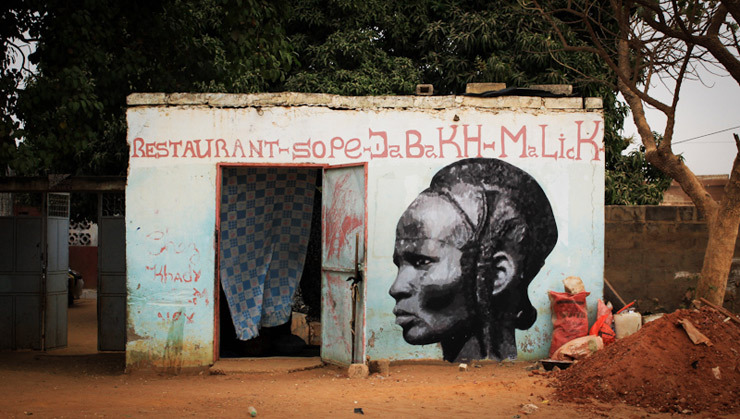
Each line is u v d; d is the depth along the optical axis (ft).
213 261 28.07
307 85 48.49
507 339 28.43
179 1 41.57
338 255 27.20
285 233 32.27
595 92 45.60
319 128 28.53
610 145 47.11
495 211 28.73
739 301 34.63
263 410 19.36
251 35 37.99
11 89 32.65
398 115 28.73
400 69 49.29
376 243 28.40
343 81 48.62
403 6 52.47
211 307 27.99
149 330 27.91
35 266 36.76
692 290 34.24
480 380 24.50
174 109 28.43
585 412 19.11
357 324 25.73
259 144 28.43
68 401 20.83
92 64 37.27
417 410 19.40
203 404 20.29
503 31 48.91
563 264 28.84
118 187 35.32
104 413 18.79
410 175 28.63
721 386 20.43
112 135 48.80
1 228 36.83
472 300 28.45
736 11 24.26
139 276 28.04
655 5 25.50
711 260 27.35
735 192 26.96
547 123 29.09
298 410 19.38
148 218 28.17
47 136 33.96
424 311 28.30
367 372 25.36
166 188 28.25
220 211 30.12
